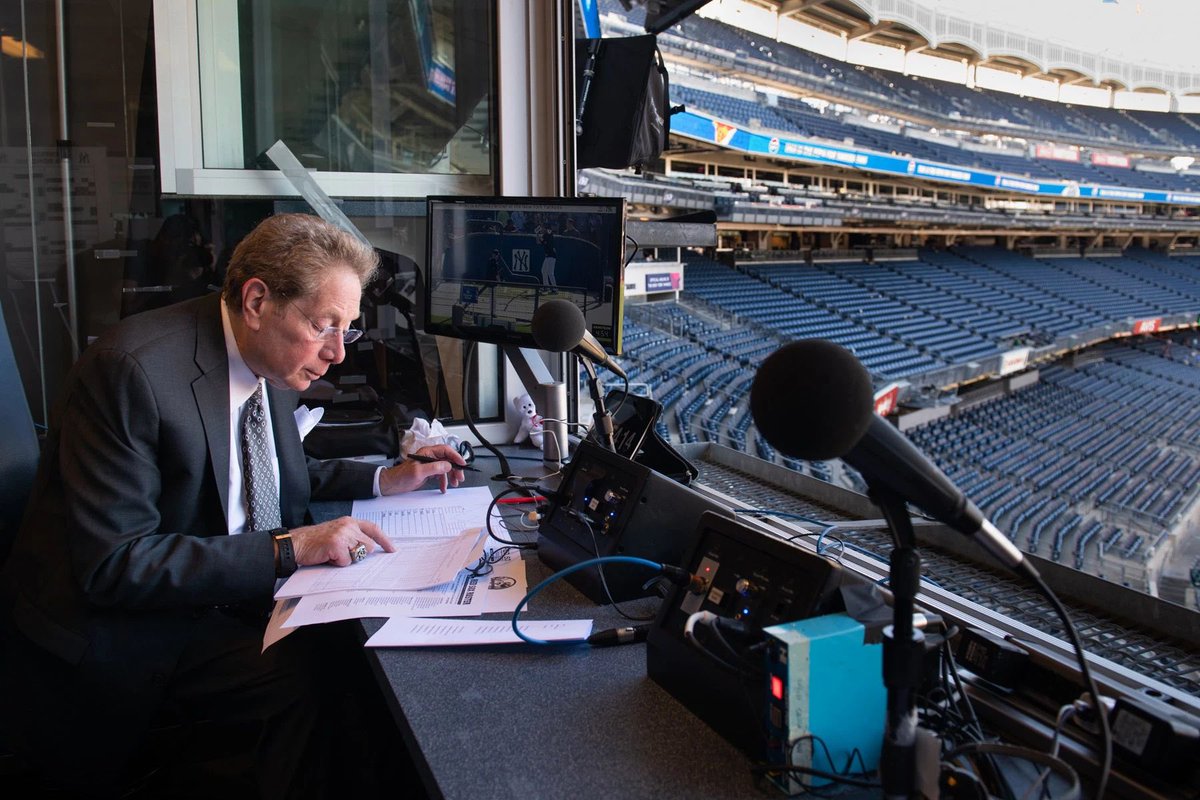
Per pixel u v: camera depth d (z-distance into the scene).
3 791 1.42
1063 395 12.73
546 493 1.25
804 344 0.54
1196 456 10.00
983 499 8.84
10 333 1.93
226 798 1.47
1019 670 0.81
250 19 1.91
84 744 1.14
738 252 15.34
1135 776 0.65
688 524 1.03
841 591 0.72
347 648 1.28
